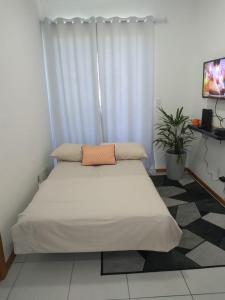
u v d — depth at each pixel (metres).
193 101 3.67
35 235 1.77
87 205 1.94
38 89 3.13
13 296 1.67
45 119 3.40
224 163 2.80
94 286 1.73
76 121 3.67
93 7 3.33
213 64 2.77
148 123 3.68
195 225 2.44
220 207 2.79
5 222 2.00
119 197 2.07
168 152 3.60
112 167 2.95
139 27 3.35
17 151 2.34
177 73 3.62
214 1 2.85
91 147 3.21
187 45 3.52
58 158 3.21
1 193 1.94
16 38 2.43
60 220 1.76
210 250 2.07
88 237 1.78
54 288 1.73
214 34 2.90
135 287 1.72
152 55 3.42
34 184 2.84
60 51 3.37
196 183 3.49
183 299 1.62
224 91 2.56
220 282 1.75
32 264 1.97
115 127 3.69
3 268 1.81
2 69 2.07
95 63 3.43
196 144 3.58
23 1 2.67
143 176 2.57
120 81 3.53
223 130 2.57
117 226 1.77
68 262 1.98
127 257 2.02
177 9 3.38
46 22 3.26
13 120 2.27
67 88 3.53
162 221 1.76
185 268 1.88
